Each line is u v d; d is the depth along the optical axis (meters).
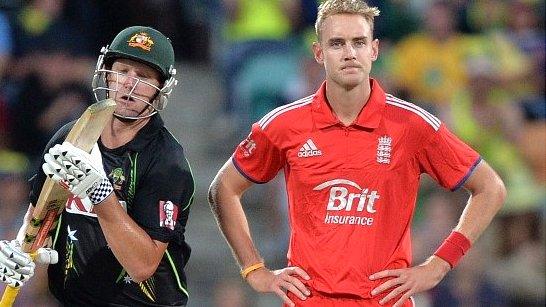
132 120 22.55
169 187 22.53
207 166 48.53
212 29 55.94
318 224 22.88
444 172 23.27
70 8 49.44
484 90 46.81
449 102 47.75
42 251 21.72
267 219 45.41
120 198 22.41
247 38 50.38
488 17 53.12
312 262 22.86
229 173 24.06
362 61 22.50
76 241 22.78
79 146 21.03
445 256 23.22
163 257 22.98
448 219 40.41
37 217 21.94
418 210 42.66
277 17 51.03
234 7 51.03
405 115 22.92
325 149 22.88
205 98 52.81
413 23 52.59
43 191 21.62
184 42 55.22
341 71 22.47
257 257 23.86
